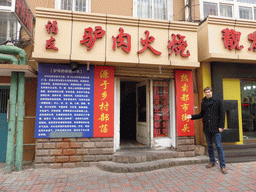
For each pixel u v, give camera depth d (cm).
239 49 475
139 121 562
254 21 490
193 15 571
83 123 414
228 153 452
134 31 432
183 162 417
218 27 479
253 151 465
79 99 418
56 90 410
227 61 493
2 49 382
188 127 467
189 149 462
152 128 491
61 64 416
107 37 418
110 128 425
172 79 493
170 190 294
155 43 441
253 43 484
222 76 496
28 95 456
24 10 397
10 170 365
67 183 319
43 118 399
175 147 471
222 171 366
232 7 607
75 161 406
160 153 435
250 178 340
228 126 493
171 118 495
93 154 414
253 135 528
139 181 328
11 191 290
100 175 355
